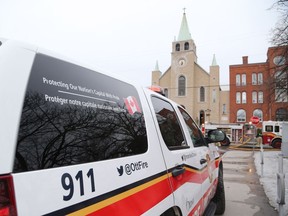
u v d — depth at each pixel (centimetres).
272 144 2597
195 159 315
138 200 177
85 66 173
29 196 111
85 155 150
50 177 123
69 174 133
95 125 166
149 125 228
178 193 240
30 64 132
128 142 191
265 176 955
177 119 312
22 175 112
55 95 142
